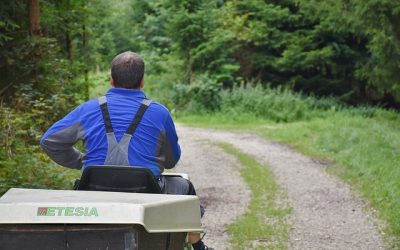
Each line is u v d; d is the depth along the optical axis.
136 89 7.59
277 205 17.16
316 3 31.17
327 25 53.66
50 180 14.35
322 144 29.47
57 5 22.91
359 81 57.56
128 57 7.60
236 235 13.89
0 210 6.06
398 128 35.75
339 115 47.59
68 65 21.69
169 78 56.31
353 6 29.66
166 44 63.91
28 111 17.39
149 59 58.53
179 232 6.95
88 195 6.55
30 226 6.09
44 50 20.06
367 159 22.97
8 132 14.26
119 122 7.30
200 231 6.71
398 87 32.94
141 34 67.88
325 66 57.81
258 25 57.03
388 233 14.05
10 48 19.86
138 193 6.81
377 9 27.12
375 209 16.34
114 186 6.97
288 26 58.28
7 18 19.34
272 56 58.47
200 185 20.34
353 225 14.84
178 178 7.79
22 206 6.07
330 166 23.77
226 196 18.45
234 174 22.45
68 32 24.56
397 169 20.03
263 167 23.88
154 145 7.34
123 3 68.75
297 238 13.73
